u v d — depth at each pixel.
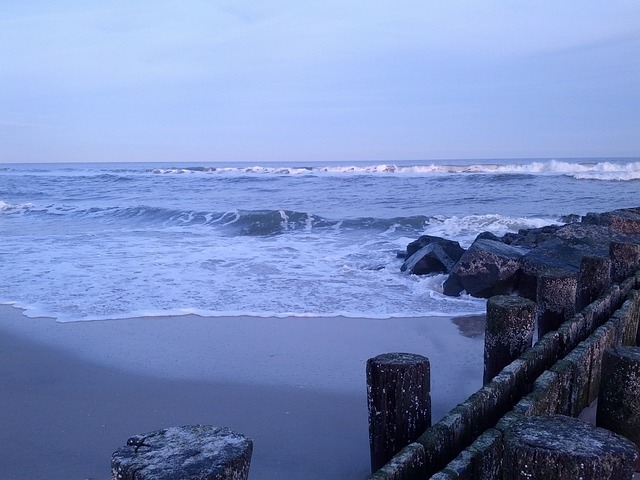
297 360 5.99
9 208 23.17
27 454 4.13
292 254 12.30
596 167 36.38
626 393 3.10
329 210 21.77
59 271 10.47
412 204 23.28
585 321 4.29
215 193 30.02
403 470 2.37
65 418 4.73
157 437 1.80
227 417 4.71
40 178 44.12
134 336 6.87
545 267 8.14
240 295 8.68
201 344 6.54
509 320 3.64
